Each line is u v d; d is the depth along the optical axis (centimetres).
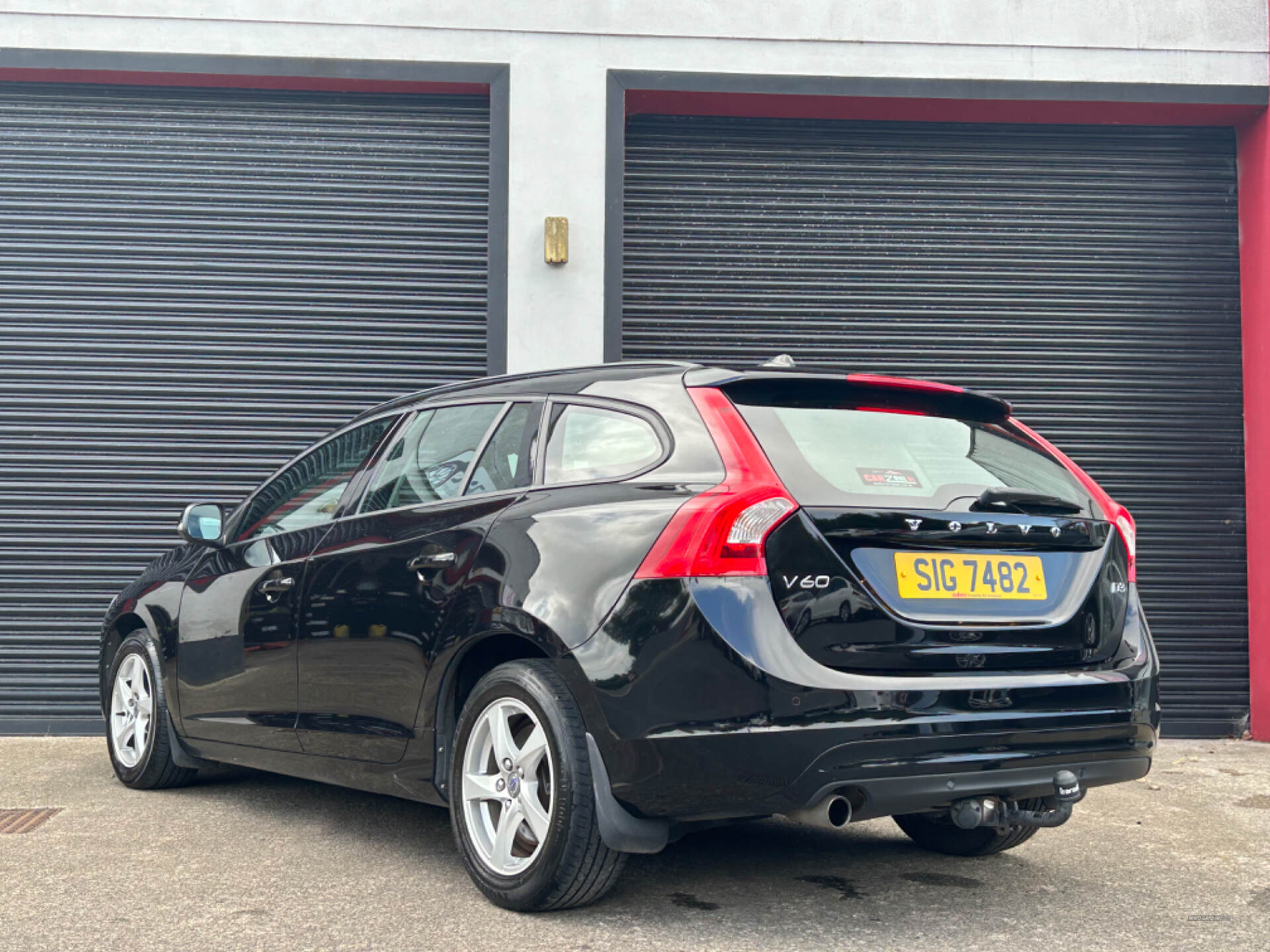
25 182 735
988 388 771
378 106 752
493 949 312
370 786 408
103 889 368
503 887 344
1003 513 336
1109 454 770
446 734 378
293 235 744
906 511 322
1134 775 349
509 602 346
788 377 344
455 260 747
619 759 319
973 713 313
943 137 781
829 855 428
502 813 351
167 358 733
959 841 428
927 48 751
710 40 744
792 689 301
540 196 734
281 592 450
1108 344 775
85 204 736
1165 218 783
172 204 740
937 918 347
